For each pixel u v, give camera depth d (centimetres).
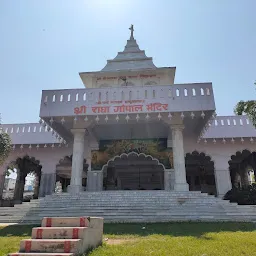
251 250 557
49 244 474
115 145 1897
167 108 1441
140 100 1466
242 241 630
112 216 1088
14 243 684
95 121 1562
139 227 917
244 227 892
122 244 630
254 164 2198
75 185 1446
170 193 1281
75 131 1555
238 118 1986
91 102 1488
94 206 1193
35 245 476
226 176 1944
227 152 1998
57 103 1501
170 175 1769
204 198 1219
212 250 551
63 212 1153
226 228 878
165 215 1080
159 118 1489
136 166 2188
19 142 2019
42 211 1186
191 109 1427
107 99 1488
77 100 1501
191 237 710
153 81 1928
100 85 1953
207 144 2014
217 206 1157
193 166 2564
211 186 2461
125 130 1781
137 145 1875
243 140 1931
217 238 687
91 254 498
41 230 508
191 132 1919
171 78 1978
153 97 1466
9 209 1277
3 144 1366
